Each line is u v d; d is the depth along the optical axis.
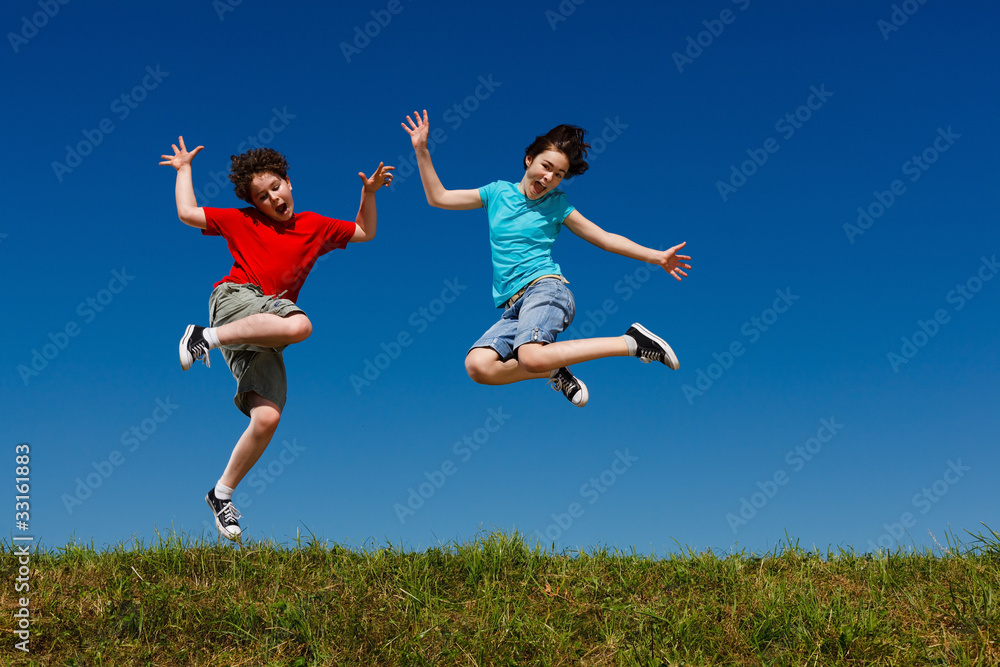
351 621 4.11
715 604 4.32
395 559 5.02
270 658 3.86
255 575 4.68
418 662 3.78
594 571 4.86
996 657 3.66
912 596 4.32
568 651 3.91
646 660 3.82
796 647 3.83
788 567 4.93
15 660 3.73
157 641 3.97
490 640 3.96
